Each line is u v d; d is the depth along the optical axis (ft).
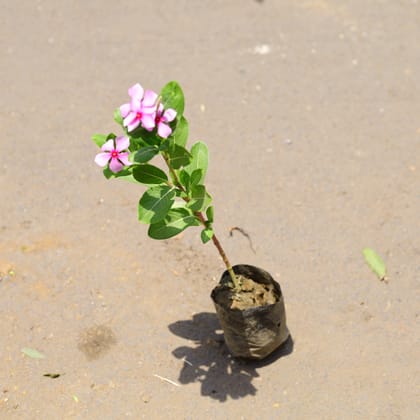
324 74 26.30
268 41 27.81
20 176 22.93
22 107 25.63
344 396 16.61
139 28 28.84
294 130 24.13
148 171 14.87
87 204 21.90
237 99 25.48
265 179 22.43
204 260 20.02
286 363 17.40
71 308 18.93
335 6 29.37
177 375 17.31
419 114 24.40
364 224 20.77
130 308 18.88
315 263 19.75
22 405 16.83
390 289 18.94
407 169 22.43
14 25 29.40
